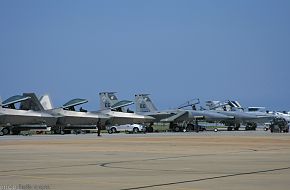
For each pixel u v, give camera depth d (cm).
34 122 13862
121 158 3981
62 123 14850
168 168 3114
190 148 5444
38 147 5756
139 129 15712
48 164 3425
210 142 6981
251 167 3144
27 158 3984
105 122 15612
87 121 15138
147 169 3059
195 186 2255
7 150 5147
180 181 2439
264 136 9681
